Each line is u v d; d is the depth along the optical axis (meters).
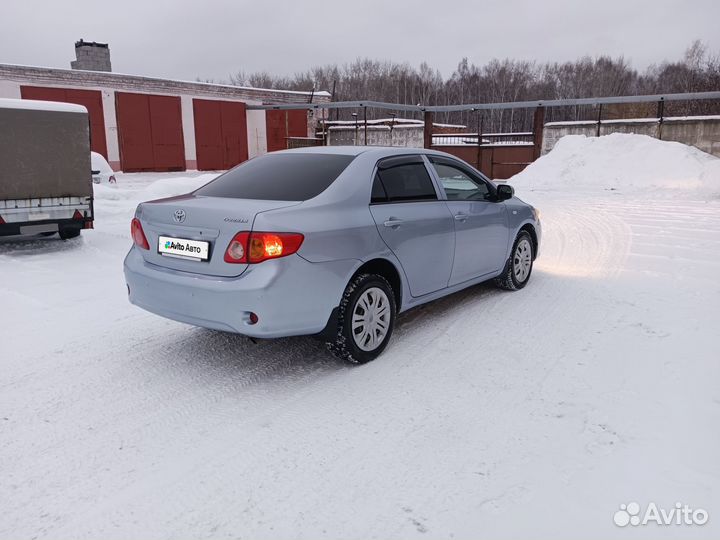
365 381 3.37
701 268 6.05
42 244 7.91
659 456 2.49
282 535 2.05
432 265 4.12
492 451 2.58
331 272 3.29
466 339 4.04
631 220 9.82
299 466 2.49
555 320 4.43
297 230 3.12
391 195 3.88
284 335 3.18
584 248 7.48
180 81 25.72
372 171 3.81
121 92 23.83
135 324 4.48
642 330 4.13
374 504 2.22
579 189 16.23
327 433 2.77
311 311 3.23
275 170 3.88
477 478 2.38
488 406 3.02
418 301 4.11
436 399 3.12
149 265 3.57
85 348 3.94
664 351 3.71
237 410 3.03
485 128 56.75
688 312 4.52
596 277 5.82
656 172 16.69
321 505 2.22
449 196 4.45
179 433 2.80
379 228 3.61
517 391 3.19
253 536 2.05
